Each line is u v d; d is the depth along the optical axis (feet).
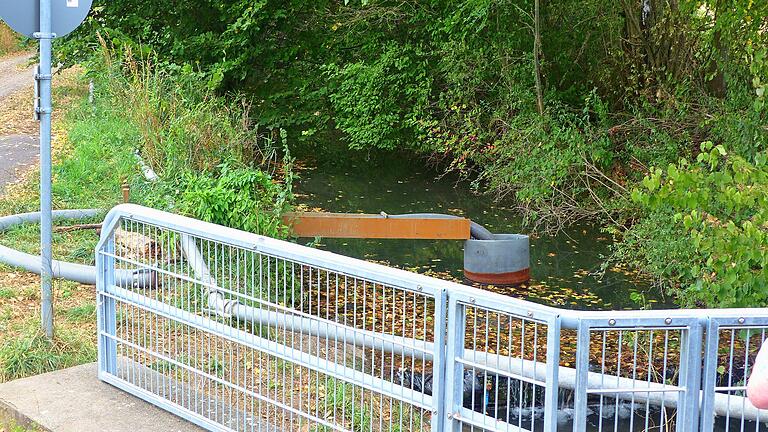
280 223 36.06
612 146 52.90
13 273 26.45
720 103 45.98
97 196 38.06
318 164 70.79
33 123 61.41
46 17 17.89
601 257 45.06
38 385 17.42
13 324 22.02
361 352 14.47
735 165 23.45
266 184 36.37
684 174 23.81
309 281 13.56
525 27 57.72
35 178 40.81
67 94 76.54
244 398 14.78
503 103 57.82
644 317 10.55
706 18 44.27
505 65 57.62
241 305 14.55
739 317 10.64
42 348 19.22
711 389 10.82
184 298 15.61
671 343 23.13
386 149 72.69
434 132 61.72
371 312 13.41
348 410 14.94
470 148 58.70
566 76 59.26
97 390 17.20
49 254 19.48
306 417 14.10
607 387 11.89
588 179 51.44
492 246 40.57
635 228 41.11
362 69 66.33
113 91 56.44
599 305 38.37
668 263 36.14
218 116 49.14
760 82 33.40
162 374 16.76
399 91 65.92
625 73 57.98
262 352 14.64
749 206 24.30
